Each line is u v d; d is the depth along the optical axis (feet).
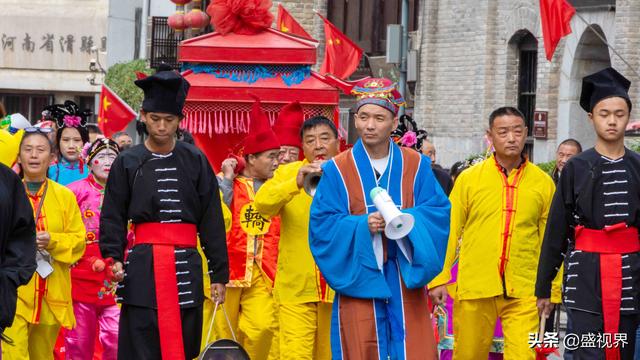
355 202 38.45
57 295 46.09
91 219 51.34
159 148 40.60
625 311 41.29
